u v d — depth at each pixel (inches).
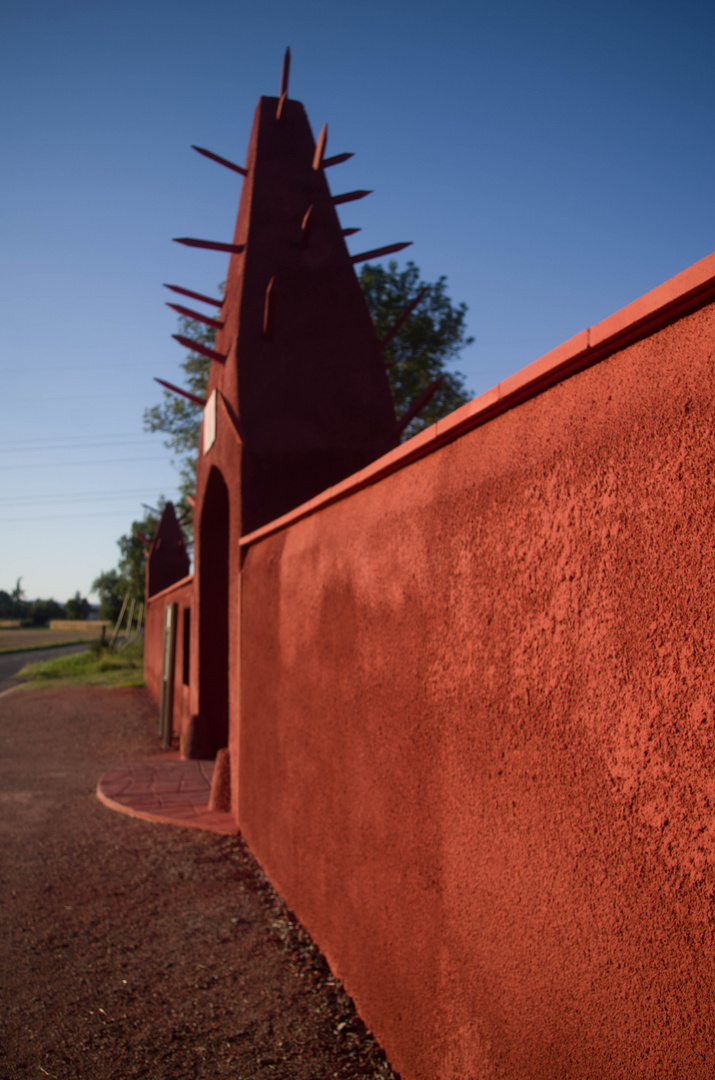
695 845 50.7
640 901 55.7
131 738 453.7
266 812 189.2
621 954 57.6
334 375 262.8
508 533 77.6
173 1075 104.7
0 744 434.3
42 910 171.2
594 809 61.6
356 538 125.8
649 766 55.4
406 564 104.2
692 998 50.4
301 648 158.4
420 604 98.8
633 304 58.0
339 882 129.0
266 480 246.8
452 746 87.8
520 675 73.9
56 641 2581.2
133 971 138.6
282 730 173.9
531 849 70.6
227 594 365.4
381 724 110.7
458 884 85.0
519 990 71.6
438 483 96.3
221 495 336.5
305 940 147.5
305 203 280.2
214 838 224.8
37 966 141.9
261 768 197.3
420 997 94.0
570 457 67.7
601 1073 59.1
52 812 265.6
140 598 1704.0
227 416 258.2
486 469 83.7
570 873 64.4
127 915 166.9
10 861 208.7
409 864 98.8
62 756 391.5
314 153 288.7
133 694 723.4
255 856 202.8
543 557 70.9
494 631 79.4
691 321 54.6
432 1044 90.3
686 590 52.7
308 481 250.8
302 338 263.0
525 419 77.0
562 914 65.2
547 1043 66.6
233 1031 116.2
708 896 49.4
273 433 251.0
